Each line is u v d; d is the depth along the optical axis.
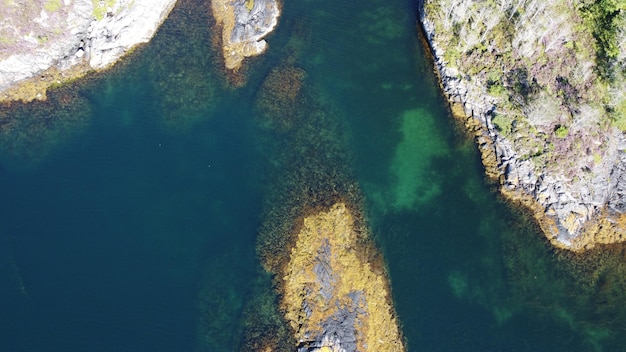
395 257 74.56
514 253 73.94
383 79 86.62
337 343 68.19
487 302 71.62
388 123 83.62
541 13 81.00
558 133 76.06
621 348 68.44
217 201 79.25
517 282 72.44
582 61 79.25
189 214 78.31
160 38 89.00
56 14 85.50
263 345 69.56
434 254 74.69
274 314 71.19
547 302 71.19
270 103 84.56
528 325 70.12
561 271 72.50
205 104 84.94
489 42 83.06
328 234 74.88
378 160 81.31
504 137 78.38
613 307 70.44
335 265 72.69
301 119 83.94
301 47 88.50
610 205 74.31
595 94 77.62
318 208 77.06
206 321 72.00
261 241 75.81
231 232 77.12
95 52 86.31
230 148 82.56
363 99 85.25
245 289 73.50
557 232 73.56
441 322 70.56
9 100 83.75
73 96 84.44
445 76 84.12
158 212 78.31
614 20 79.12
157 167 81.12
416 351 69.06
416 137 82.56
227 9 89.81
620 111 76.56
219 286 73.88
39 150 81.31
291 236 75.31
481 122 80.88
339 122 83.81
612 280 71.69
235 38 88.00
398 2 90.88
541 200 74.81
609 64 78.12
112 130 83.19
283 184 79.62
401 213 77.69
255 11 89.12
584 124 76.31
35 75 84.81
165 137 83.06
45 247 75.31
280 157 81.75
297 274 72.38
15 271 73.69
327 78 86.62
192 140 82.94
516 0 82.19
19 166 80.19
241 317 71.88
